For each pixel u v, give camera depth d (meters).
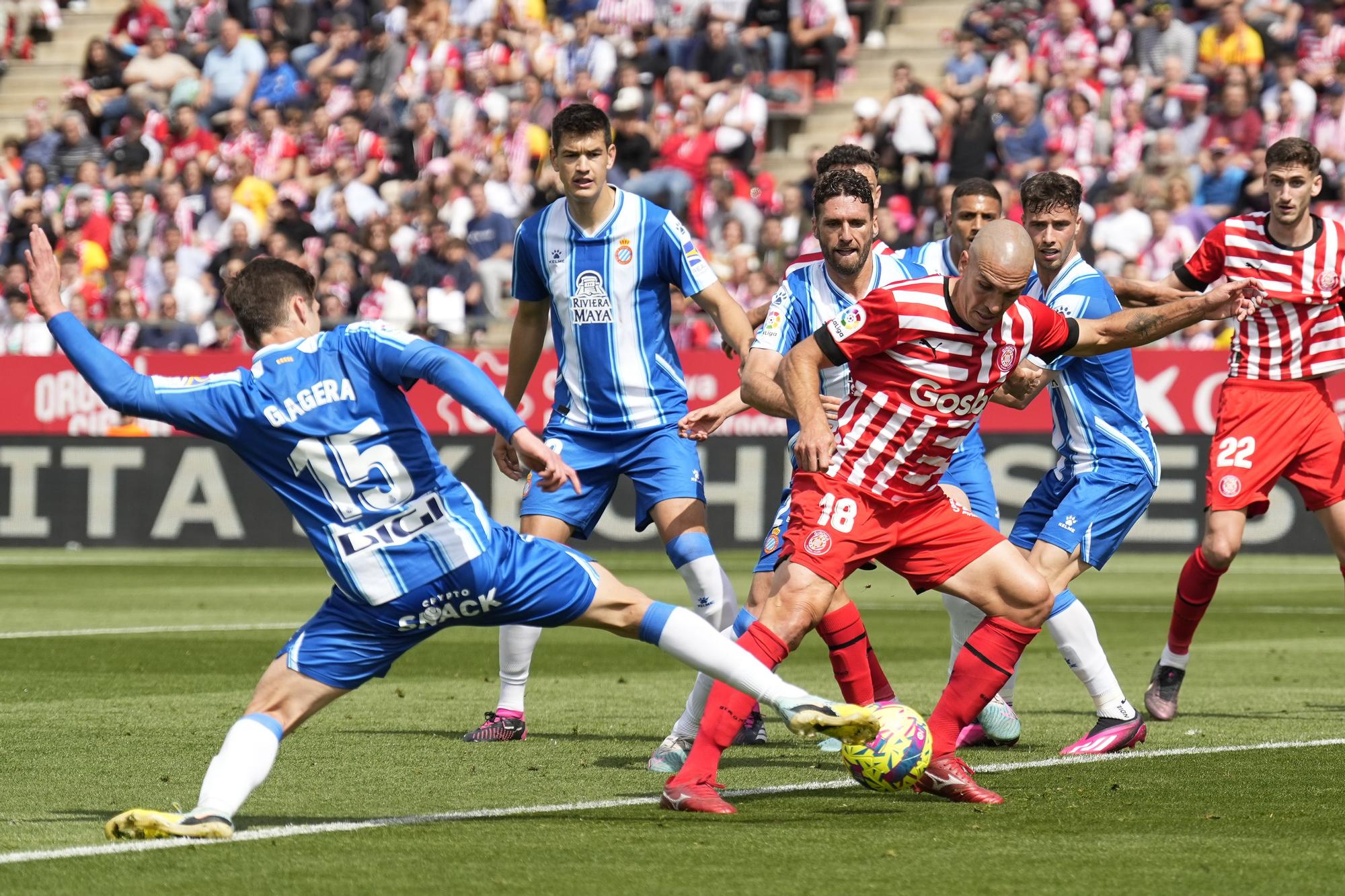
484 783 16.56
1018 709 22.75
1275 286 22.56
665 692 24.56
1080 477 20.00
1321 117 54.31
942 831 13.91
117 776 16.91
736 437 51.88
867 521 15.31
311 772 17.27
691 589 19.72
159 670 26.61
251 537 55.78
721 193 58.16
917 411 14.98
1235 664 27.70
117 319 59.69
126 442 56.47
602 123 19.77
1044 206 19.38
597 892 11.62
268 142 68.19
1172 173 53.62
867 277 17.69
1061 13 60.16
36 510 56.84
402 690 24.77
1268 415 22.45
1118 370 19.98
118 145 69.44
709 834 13.80
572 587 13.99
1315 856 12.84
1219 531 21.47
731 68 64.69
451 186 61.16
